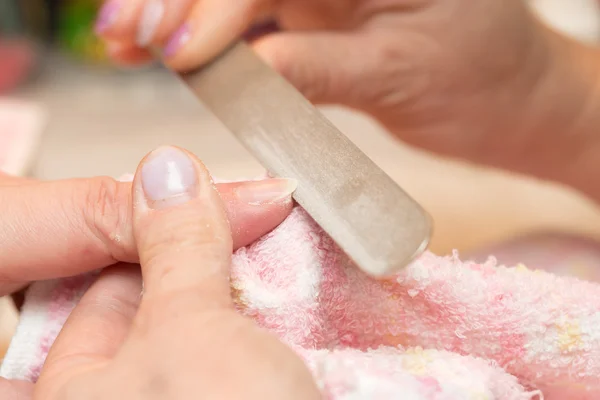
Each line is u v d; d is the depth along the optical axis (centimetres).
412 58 32
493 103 35
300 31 32
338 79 31
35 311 22
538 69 34
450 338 21
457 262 21
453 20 32
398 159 45
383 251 19
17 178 24
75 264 22
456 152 38
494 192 42
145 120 50
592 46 38
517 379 21
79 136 48
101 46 54
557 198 42
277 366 17
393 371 19
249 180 22
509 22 32
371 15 32
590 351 21
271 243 21
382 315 21
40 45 57
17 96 53
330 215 20
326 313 21
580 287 21
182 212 19
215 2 26
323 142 22
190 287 19
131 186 21
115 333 21
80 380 18
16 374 22
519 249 35
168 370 18
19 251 21
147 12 26
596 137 37
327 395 18
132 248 21
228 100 24
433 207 42
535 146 38
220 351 18
